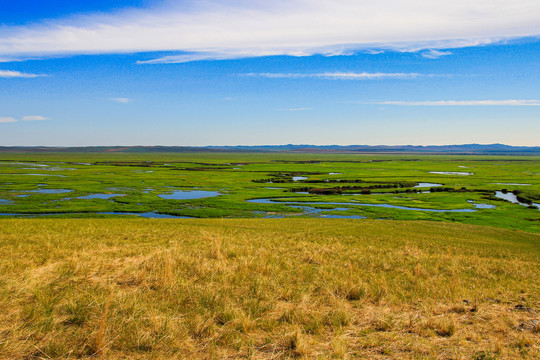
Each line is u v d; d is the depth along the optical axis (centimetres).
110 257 1548
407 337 823
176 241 2139
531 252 2738
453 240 3067
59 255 1545
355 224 3803
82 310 880
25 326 792
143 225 3216
